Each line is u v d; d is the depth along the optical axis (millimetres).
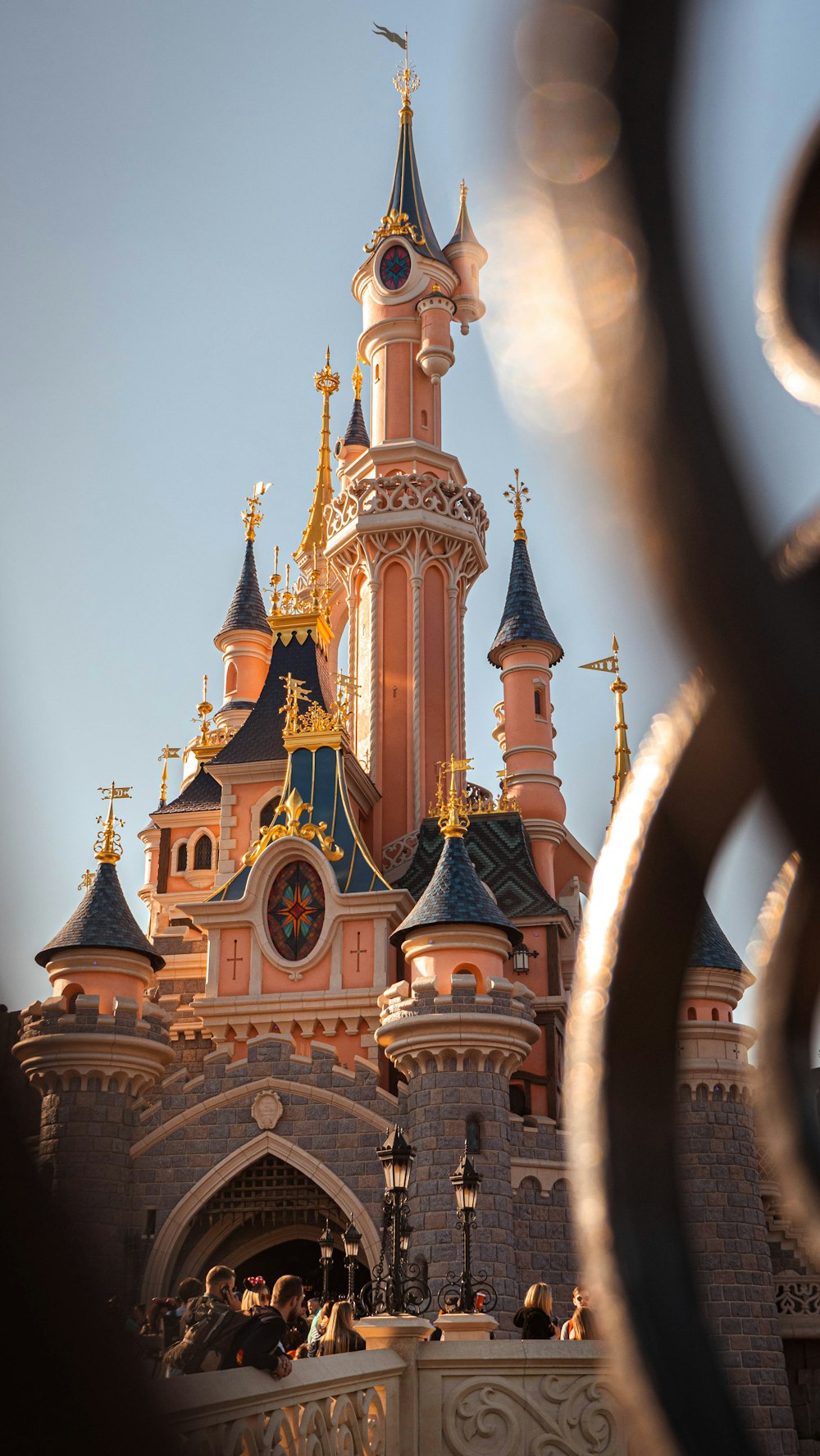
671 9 1109
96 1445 1360
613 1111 1336
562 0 1113
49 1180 1412
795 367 1232
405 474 94938
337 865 70375
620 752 49625
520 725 91938
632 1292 1293
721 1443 1247
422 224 103812
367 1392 19141
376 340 101375
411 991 61000
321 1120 60562
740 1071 60688
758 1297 58188
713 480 1125
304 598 107500
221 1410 12828
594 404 1115
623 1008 1330
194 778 99312
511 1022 58906
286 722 81250
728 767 1168
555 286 1119
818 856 1163
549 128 1117
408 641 92375
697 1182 58969
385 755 90125
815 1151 1570
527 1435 20719
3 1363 1328
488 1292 53719
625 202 1113
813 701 1124
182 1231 60062
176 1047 72625
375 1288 45562
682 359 1118
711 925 64000
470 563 96875
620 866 1301
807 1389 62062
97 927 64688
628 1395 1282
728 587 1123
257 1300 29062
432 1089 58281
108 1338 1403
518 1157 58781
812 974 1518
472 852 82312
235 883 71812
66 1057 60406
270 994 67125
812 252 1271
